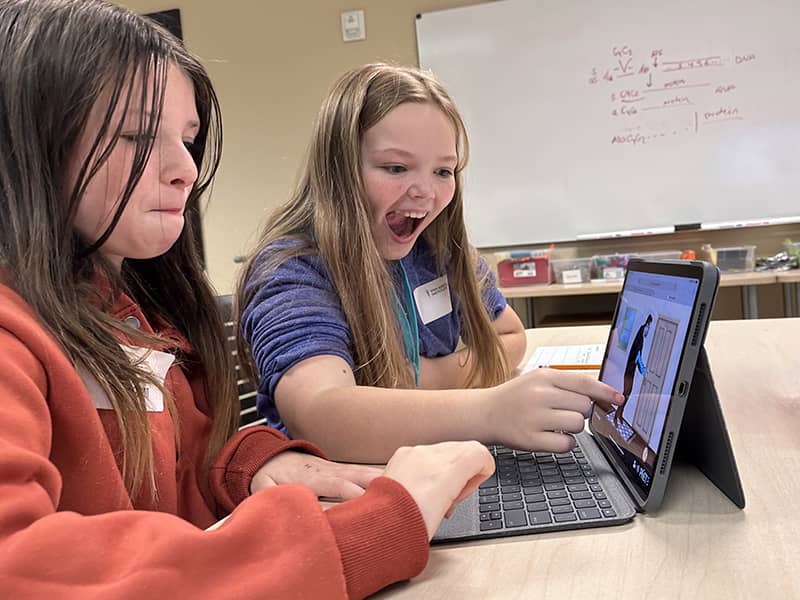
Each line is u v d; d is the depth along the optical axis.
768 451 0.67
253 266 1.01
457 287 1.27
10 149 0.54
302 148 3.48
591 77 3.10
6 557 0.35
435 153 1.03
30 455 0.40
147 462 0.61
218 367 0.87
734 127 2.98
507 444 0.72
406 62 3.32
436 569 0.49
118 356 0.59
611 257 3.07
